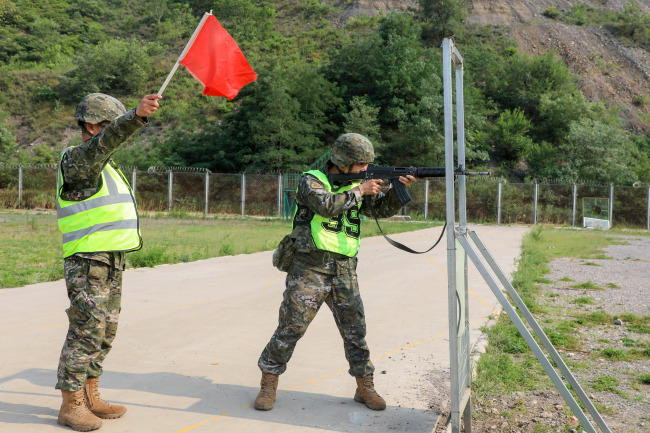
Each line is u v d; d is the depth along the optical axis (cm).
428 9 6228
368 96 4525
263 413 337
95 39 6938
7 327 522
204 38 334
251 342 497
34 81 5219
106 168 317
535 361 489
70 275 301
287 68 4650
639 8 7844
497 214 3138
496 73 5175
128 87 5222
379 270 978
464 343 324
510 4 7031
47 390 366
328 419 329
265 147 3881
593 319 664
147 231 1803
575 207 3083
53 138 4562
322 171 342
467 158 3981
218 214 3103
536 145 4169
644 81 5747
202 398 359
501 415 368
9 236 1480
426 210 3142
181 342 492
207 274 884
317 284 328
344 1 7469
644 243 1834
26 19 6856
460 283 317
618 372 470
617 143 3859
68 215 302
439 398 370
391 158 4075
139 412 334
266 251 1255
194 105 4891
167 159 3959
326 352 468
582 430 347
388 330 552
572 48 6119
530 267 1070
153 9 7569
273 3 7625
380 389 384
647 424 362
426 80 4194
